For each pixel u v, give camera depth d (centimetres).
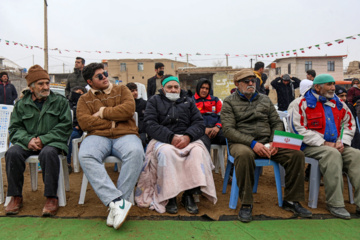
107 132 304
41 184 380
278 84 638
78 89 461
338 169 296
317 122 329
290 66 3325
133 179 282
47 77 312
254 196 350
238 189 305
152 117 331
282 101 636
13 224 262
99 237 241
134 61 3925
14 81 2336
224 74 2752
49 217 276
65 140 308
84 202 317
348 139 328
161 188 297
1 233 245
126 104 310
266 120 340
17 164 285
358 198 299
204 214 286
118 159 301
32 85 308
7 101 790
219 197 344
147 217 282
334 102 338
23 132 304
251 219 280
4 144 335
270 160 315
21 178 291
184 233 252
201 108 417
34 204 311
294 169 296
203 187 291
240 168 288
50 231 249
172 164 296
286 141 300
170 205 296
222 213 297
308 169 414
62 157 307
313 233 257
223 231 257
